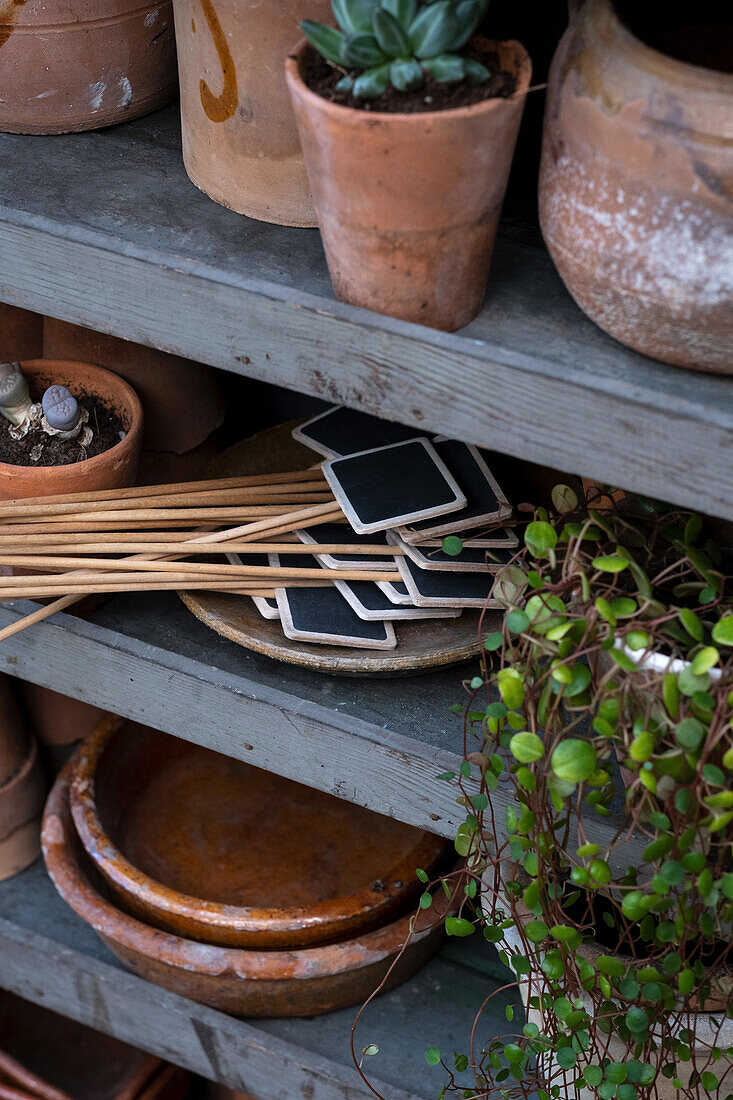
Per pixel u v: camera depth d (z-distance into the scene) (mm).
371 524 983
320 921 1101
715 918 802
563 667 722
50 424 1060
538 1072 975
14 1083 1396
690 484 733
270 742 1013
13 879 1411
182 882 1269
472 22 693
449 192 701
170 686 1033
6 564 990
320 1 763
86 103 978
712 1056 873
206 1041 1233
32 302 941
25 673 1126
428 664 977
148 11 958
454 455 1063
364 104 703
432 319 779
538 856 803
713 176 619
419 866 1146
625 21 710
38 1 901
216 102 844
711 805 691
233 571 998
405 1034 1212
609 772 750
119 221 890
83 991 1309
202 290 837
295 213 875
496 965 1288
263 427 1495
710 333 684
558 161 706
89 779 1256
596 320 750
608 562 734
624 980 826
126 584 990
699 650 700
